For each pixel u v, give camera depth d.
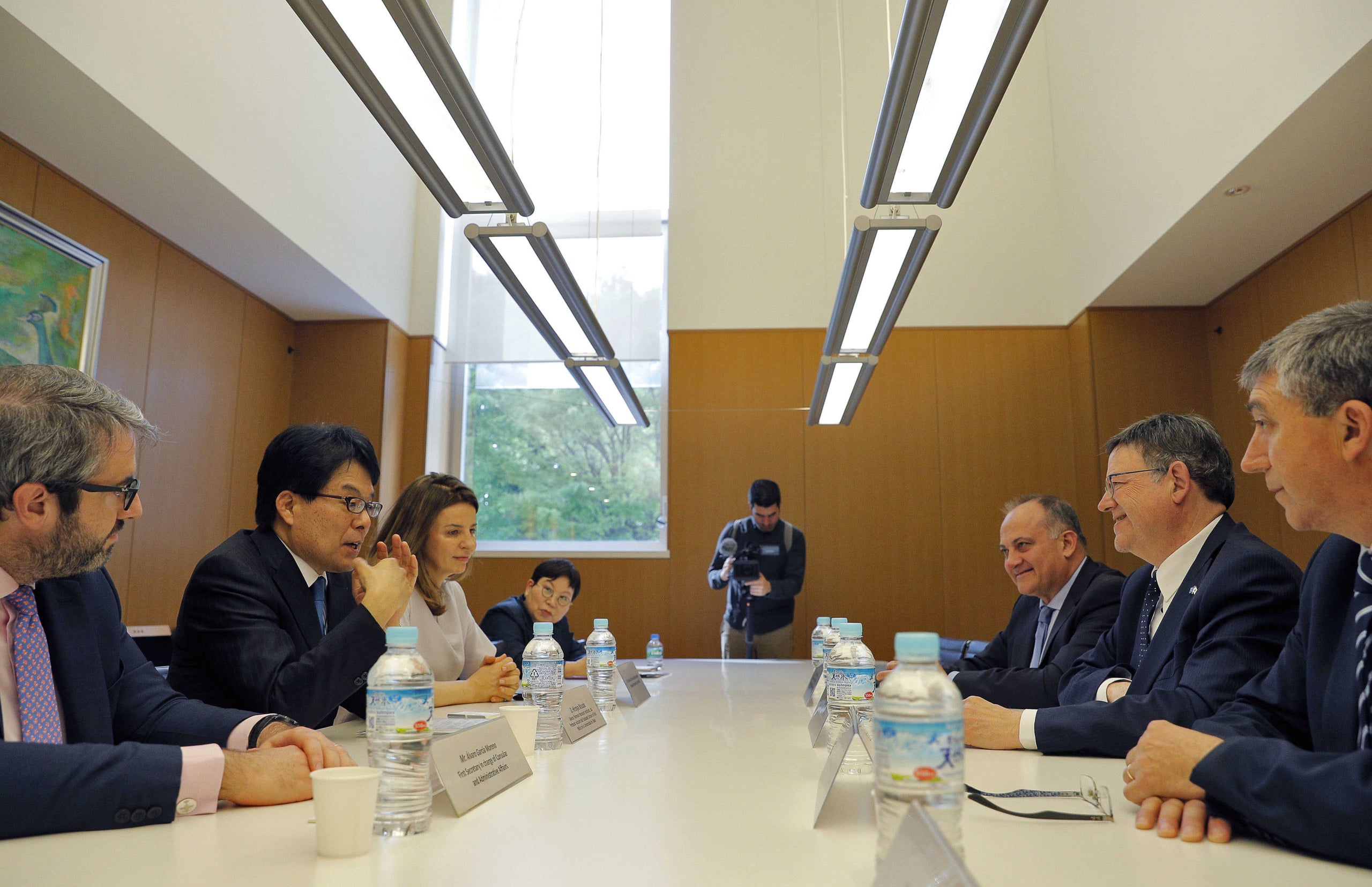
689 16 6.81
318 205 5.44
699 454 6.39
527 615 3.55
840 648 1.74
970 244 6.45
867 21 6.72
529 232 2.74
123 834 0.97
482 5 6.95
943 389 6.33
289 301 6.04
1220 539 1.74
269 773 1.12
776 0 6.80
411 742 1.06
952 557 6.18
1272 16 3.99
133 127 3.98
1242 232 4.95
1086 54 5.95
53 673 1.31
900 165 2.12
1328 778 0.88
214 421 5.47
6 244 3.92
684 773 1.34
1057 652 2.43
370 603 1.68
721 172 6.64
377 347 6.36
